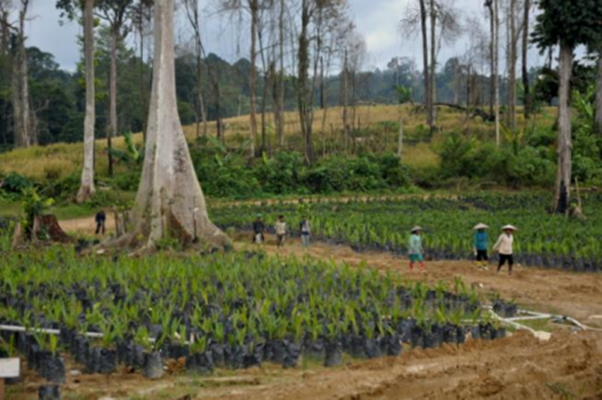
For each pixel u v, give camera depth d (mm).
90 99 34906
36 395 8109
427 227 23578
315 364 9508
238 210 31703
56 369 8516
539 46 28453
